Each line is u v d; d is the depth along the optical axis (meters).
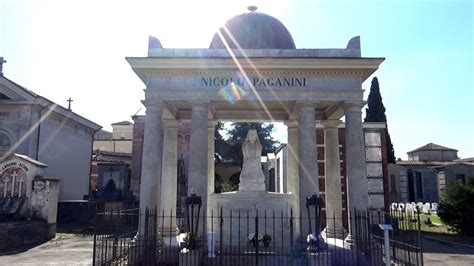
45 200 26.88
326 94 17.59
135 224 32.59
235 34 19.61
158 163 17.58
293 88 17.61
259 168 20.17
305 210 16.80
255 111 22.05
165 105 18.59
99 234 22.09
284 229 18.98
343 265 15.65
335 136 21.52
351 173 17.25
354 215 16.16
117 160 56.50
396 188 53.00
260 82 17.72
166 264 15.84
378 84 49.88
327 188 21.17
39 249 22.53
